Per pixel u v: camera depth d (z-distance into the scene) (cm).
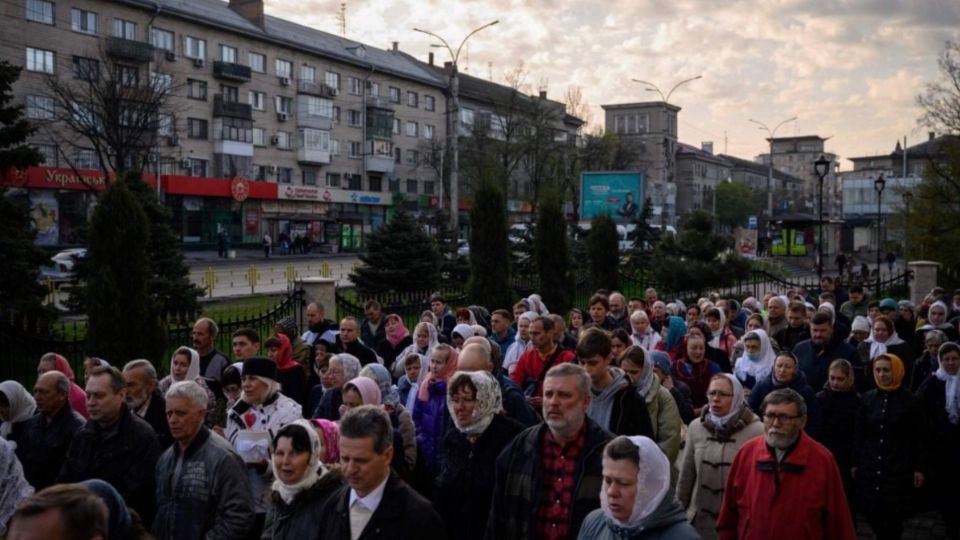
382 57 7431
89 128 3753
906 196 3666
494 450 501
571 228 4147
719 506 551
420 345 938
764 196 11788
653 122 11181
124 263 1192
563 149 6378
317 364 905
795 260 4934
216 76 5506
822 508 468
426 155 7062
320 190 6247
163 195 4800
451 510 507
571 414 426
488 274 1886
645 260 3341
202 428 489
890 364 696
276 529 419
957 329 1209
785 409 473
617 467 357
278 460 416
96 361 773
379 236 2405
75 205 4503
